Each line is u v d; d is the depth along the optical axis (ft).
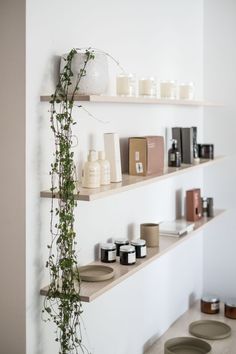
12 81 5.97
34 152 6.11
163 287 9.89
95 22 7.31
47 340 6.54
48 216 6.42
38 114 6.14
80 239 7.20
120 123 8.11
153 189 9.42
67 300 6.20
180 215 10.73
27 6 5.86
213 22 11.55
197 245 11.64
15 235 6.11
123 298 8.38
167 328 10.09
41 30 6.14
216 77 11.62
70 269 6.27
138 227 8.89
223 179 11.72
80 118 7.04
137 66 8.61
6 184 6.10
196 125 11.46
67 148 6.19
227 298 11.82
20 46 5.90
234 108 11.51
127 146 8.32
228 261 11.76
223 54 11.51
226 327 9.85
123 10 8.08
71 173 6.34
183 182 10.85
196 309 11.08
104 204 7.78
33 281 6.23
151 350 9.20
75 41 6.84
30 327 6.23
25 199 6.01
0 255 6.22
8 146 6.05
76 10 6.83
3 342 6.29
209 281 11.93
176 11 10.14
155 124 9.36
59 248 6.36
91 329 7.49
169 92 8.68
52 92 6.40
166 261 9.98
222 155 11.66
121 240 7.76
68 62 6.21
